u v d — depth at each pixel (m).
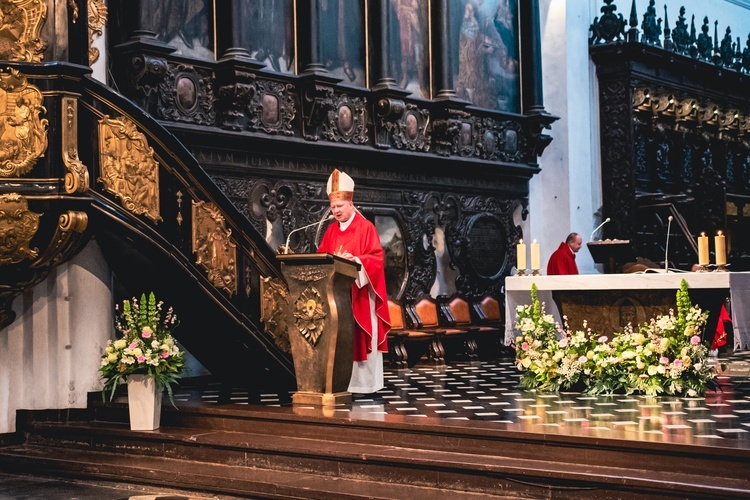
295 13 13.87
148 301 10.30
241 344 10.88
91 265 10.52
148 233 9.88
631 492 6.89
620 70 18.20
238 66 12.62
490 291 16.97
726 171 21.33
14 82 9.39
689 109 19.66
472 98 16.55
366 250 10.42
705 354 9.95
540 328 10.77
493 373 13.02
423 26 15.76
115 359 9.54
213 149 12.77
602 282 10.77
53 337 10.39
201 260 10.31
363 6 14.86
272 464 8.57
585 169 18.09
